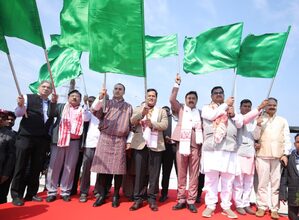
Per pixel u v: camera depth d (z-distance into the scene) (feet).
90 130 18.47
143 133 16.12
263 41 17.94
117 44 15.51
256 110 15.97
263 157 16.48
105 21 15.58
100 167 15.93
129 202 17.58
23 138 16.19
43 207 15.66
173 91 16.72
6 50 15.02
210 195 15.47
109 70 15.62
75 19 18.65
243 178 16.99
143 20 15.26
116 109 16.78
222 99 16.42
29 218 13.62
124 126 16.53
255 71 17.84
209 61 18.29
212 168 15.30
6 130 16.03
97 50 15.67
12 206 15.62
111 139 16.35
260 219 15.43
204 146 15.90
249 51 18.15
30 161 17.01
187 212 15.61
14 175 16.26
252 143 16.85
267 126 16.90
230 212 15.14
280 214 18.30
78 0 18.84
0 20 14.99
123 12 15.39
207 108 16.30
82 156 19.97
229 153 15.53
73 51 22.00
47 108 17.47
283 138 16.65
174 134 16.92
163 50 21.76
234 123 15.98
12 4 15.05
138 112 16.51
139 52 15.31
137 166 16.21
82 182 17.60
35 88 22.27
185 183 16.43
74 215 14.37
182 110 17.12
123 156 16.44
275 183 16.24
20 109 15.83
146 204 17.02
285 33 17.56
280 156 16.20
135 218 14.14
